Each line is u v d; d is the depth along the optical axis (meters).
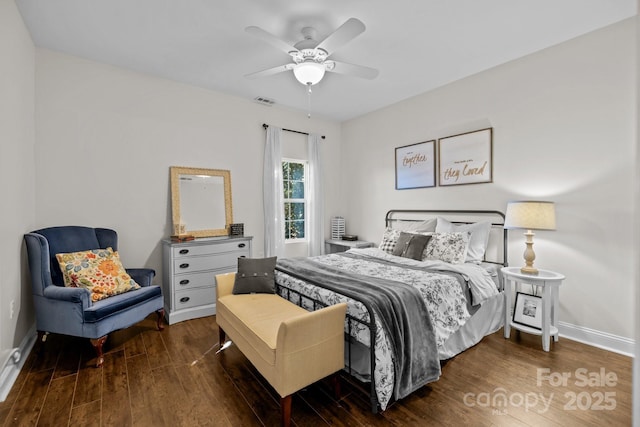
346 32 2.00
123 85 3.16
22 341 2.34
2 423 1.62
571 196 2.63
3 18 1.93
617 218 2.41
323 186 4.86
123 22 2.36
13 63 2.12
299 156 4.65
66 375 2.09
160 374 2.11
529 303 2.71
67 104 2.86
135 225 3.26
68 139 2.87
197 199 3.61
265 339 1.74
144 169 3.30
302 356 1.62
